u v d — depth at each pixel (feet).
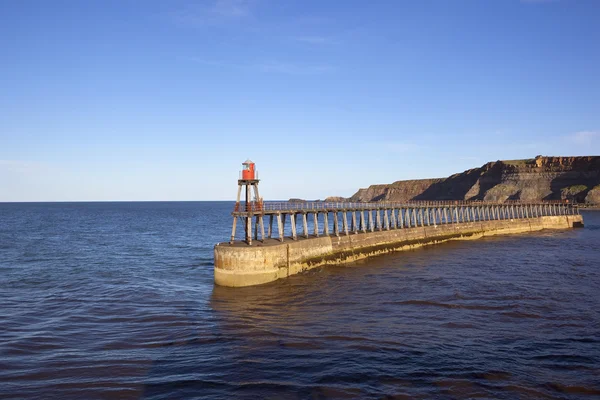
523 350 62.18
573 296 93.04
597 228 284.82
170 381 54.03
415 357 59.93
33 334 72.02
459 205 240.73
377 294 96.68
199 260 153.07
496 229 244.63
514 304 86.53
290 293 97.96
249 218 109.91
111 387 52.60
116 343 67.77
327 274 120.26
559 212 344.28
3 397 50.03
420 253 166.30
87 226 317.83
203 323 77.51
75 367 58.59
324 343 66.03
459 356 60.13
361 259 148.97
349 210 155.12
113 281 115.14
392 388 50.88
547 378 53.21
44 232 261.03
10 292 102.06
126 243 206.59
